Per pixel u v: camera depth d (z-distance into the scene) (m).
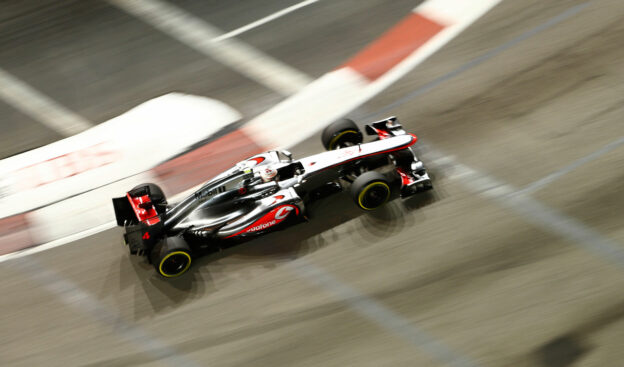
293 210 22.17
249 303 21.08
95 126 29.36
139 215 22.05
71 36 34.78
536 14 30.47
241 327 20.44
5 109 30.95
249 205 22.27
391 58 30.03
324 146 24.75
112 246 23.91
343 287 20.89
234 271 22.12
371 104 27.94
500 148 24.45
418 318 19.61
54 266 23.55
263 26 33.44
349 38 31.70
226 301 21.28
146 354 20.28
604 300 18.91
